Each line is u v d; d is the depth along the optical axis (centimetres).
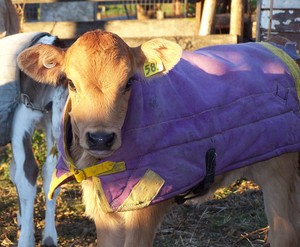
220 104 356
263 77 381
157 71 322
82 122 305
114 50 308
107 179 329
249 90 369
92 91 303
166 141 332
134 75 318
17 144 467
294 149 384
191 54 374
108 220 357
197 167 345
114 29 877
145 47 318
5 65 455
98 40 311
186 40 784
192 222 514
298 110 390
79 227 514
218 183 384
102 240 362
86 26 876
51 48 321
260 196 559
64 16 1114
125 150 324
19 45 460
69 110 332
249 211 533
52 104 461
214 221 511
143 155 328
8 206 559
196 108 346
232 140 358
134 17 1458
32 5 1173
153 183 329
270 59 393
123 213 354
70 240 492
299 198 407
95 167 328
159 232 495
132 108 322
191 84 351
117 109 305
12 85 455
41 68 324
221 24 883
